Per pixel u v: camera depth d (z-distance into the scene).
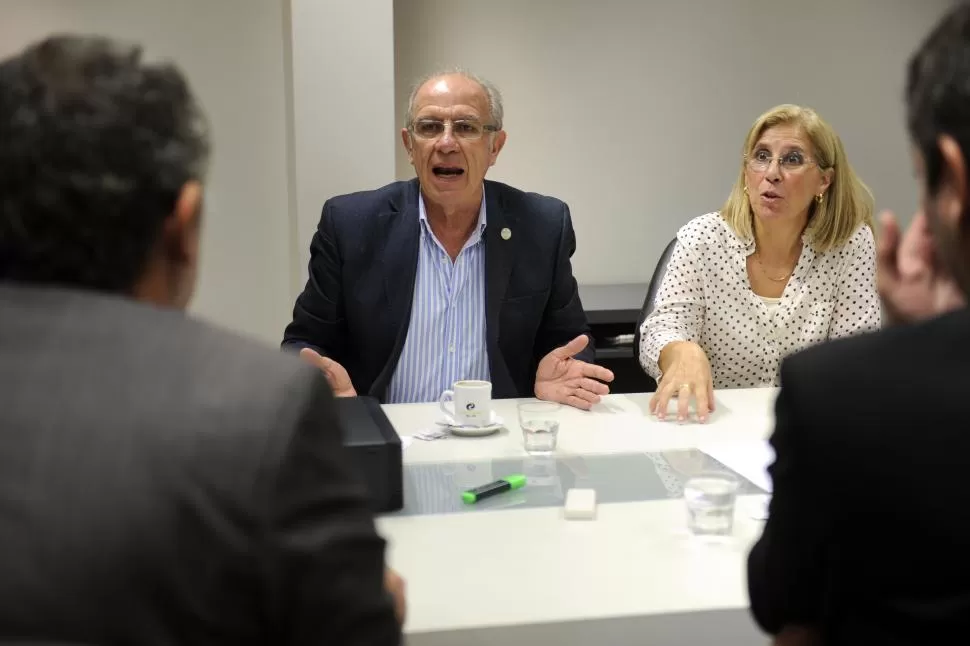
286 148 3.86
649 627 1.29
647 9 4.17
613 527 1.56
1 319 0.72
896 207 4.44
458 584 1.36
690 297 2.67
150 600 0.64
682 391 2.16
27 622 0.62
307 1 3.50
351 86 3.57
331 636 0.71
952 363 0.75
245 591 0.67
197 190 0.80
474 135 2.42
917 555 0.73
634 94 4.23
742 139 4.32
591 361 2.56
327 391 0.76
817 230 2.65
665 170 4.30
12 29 3.61
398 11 4.04
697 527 1.53
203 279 3.87
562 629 1.27
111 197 0.73
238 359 0.73
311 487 0.71
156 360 0.71
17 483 0.65
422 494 1.70
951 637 0.72
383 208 2.54
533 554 1.46
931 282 0.89
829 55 4.30
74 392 0.69
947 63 0.76
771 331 2.68
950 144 0.75
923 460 0.73
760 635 1.32
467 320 2.53
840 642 0.80
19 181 0.72
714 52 4.23
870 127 4.37
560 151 4.23
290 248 3.92
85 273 0.75
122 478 0.65
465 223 2.53
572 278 2.65
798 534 0.80
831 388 0.78
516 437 2.03
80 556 0.63
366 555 0.74
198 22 3.72
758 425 2.12
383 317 2.49
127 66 0.78
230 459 0.68
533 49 4.14
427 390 2.51
